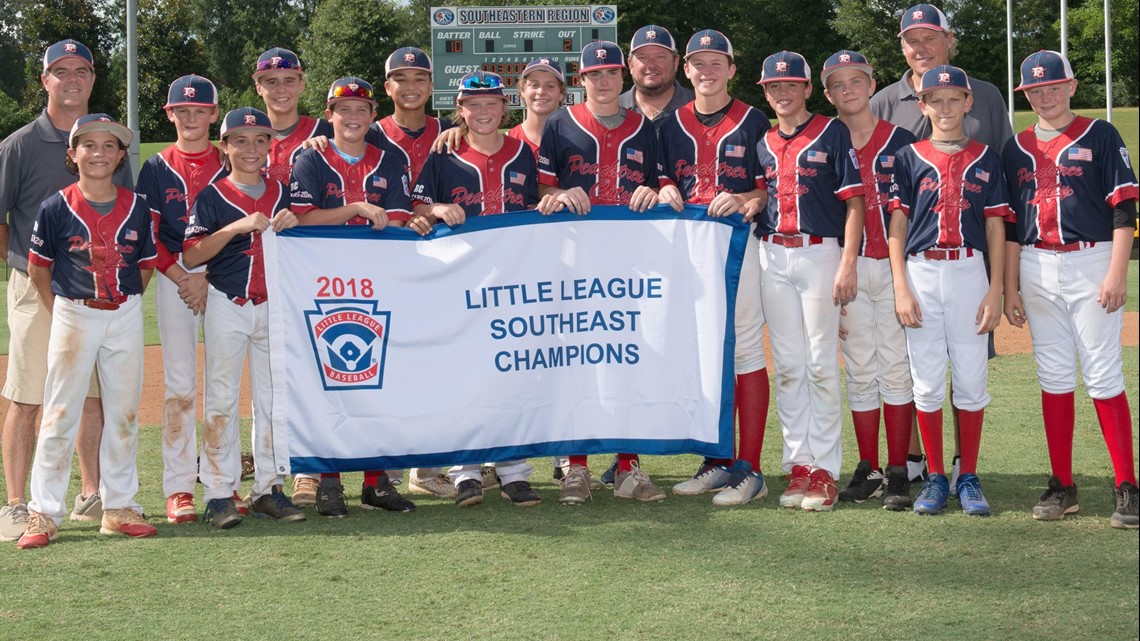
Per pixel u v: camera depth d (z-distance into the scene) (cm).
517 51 2391
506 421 535
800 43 5447
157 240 512
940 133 506
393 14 5256
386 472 578
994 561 437
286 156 568
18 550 465
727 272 528
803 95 519
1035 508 499
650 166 554
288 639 364
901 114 581
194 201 515
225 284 502
